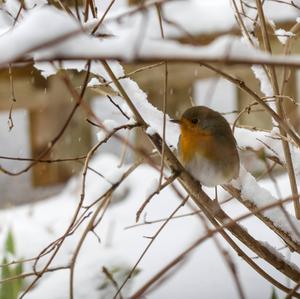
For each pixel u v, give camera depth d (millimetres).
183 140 4500
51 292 5395
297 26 4383
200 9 9516
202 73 10156
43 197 10594
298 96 11383
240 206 7422
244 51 1848
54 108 10398
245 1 4766
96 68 4055
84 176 3432
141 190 9023
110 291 5312
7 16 3717
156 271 5816
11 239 5727
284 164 4684
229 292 5254
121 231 7367
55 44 1821
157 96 10156
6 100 9719
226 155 4344
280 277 5488
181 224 7359
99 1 4566
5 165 12453
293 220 4203
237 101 10391
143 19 2043
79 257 6383
